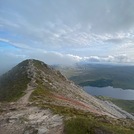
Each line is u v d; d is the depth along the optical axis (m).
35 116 47.66
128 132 35.25
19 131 40.81
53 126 38.09
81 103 119.31
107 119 50.72
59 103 82.56
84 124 34.25
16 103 70.94
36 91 113.12
